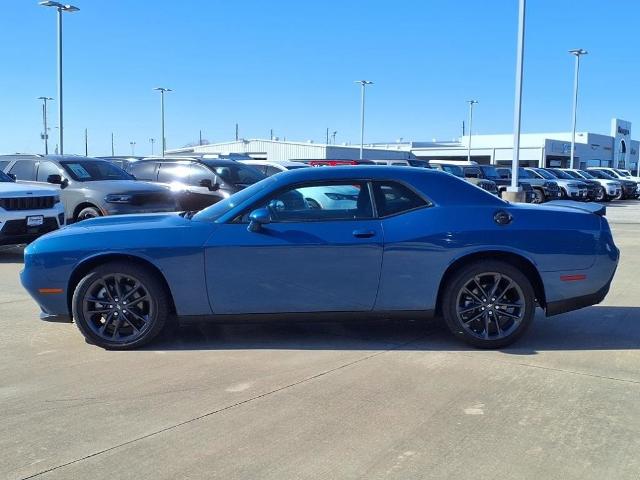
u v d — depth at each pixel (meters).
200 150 68.88
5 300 7.43
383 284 5.39
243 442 3.73
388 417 4.09
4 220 9.64
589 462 3.51
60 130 30.77
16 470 3.40
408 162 24.25
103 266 5.40
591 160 75.12
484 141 77.81
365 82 56.31
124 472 3.38
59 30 30.00
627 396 4.48
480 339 5.50
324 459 3.53
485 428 3.94
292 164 16.53
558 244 5.46
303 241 5.32
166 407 4.24
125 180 12.04
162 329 5.50
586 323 6.48
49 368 5.02
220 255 5.31
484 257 5.48
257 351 5.47
